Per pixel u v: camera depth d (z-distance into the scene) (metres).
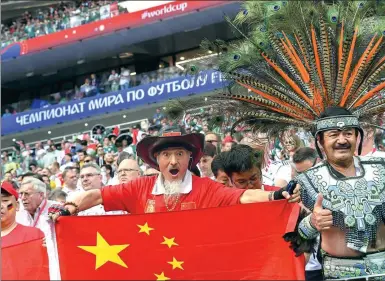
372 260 3.18
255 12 4.00
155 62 21.80
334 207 3.20
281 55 3.69
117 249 3.47
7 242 4.32
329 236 3.23
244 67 3.84
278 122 3.80
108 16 20.75
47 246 3.48
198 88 10.88
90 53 21.50
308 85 3.58
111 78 19.34
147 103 18.42
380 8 3.88
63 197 6.08
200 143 3.86
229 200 3.72
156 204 3.80
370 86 3.65
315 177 3.28
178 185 3.82
